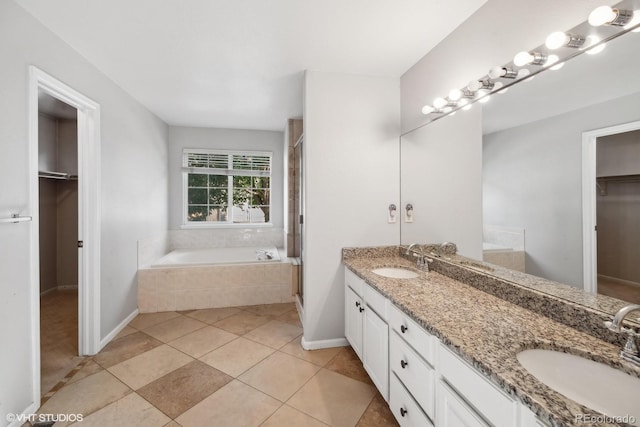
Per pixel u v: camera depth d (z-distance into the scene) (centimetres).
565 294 121
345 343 251
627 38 98
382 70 243
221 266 342
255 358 230
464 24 179
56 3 157
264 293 353
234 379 202
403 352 143
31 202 165
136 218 313
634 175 98
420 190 227
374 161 252
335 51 212
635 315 97
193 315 317
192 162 437
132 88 278
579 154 116
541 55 126
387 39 197
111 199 258
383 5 162
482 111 166
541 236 132
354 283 220
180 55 216
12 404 154
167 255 388
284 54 216
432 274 198
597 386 88
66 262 388
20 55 158
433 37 196
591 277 112
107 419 164
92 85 228
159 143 381
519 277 143
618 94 101
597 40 107
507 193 150
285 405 177
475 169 172
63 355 231
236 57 219
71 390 189
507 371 82
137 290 321
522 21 140
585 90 112
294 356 233
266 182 467
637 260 97
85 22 175
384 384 167
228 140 442
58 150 376
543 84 130
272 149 457
